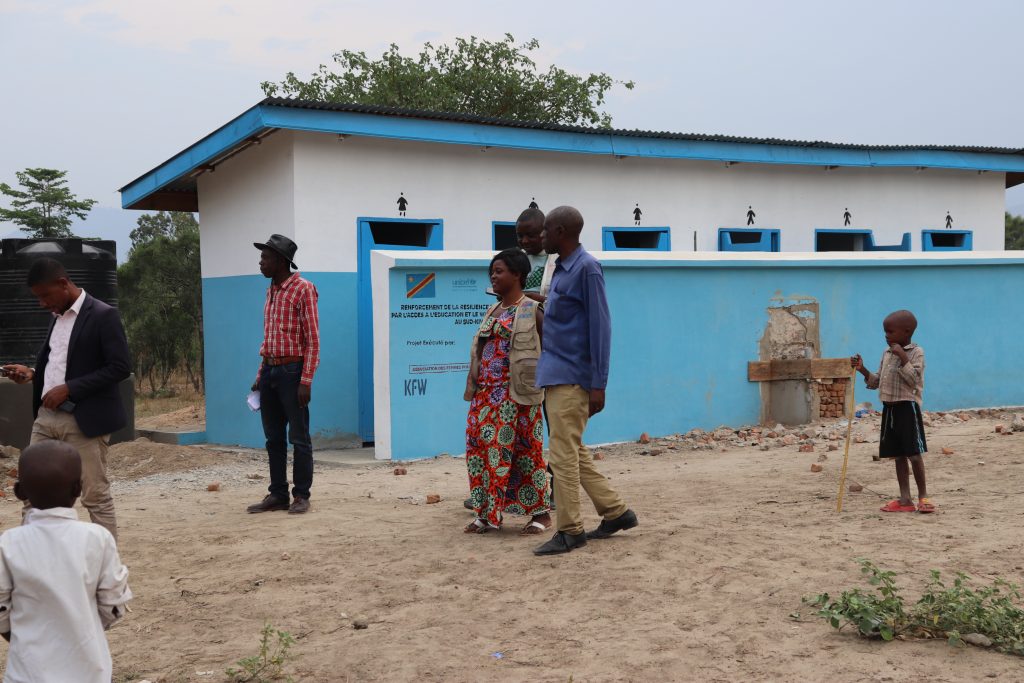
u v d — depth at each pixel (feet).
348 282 43.78
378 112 42.60
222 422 48.88
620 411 41.01
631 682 13.35
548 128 47.70
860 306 46.55
